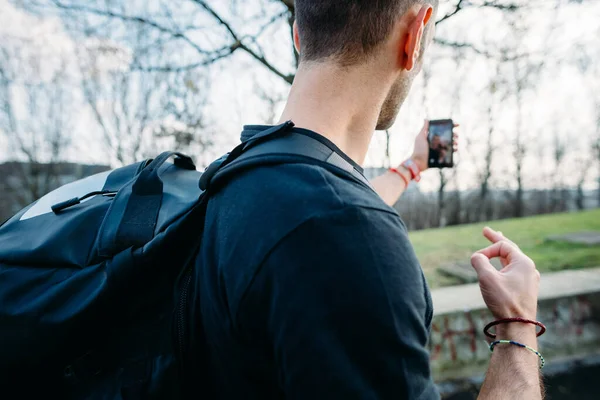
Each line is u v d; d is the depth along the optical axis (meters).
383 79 0.68
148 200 0.67
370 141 0.71
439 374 3.58
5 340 0.58
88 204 0.73
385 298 0.47
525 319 0.76
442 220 18.50
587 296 3.96
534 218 9.23
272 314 0.48
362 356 0.46
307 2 0.66
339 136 0.65
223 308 0.52
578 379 3.57
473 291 4.30
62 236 0.65
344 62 0.64
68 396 0.62
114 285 0.56
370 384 0.46
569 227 7.50
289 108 0.67
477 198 19.70
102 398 0.59
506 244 0.93
